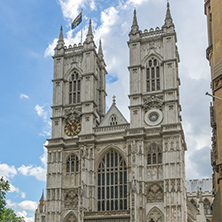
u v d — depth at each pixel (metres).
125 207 84.25
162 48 94.44
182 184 83.00
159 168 84.75
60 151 91.62
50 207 87.69
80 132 93.31
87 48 99.62
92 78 96.44
